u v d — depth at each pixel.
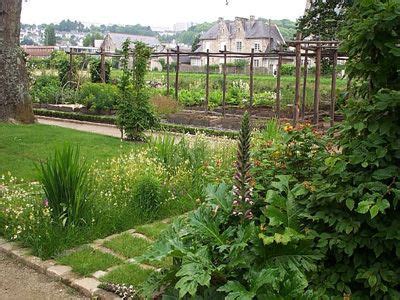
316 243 3.24
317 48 13.16
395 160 3.05
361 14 3.11
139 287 3.94
